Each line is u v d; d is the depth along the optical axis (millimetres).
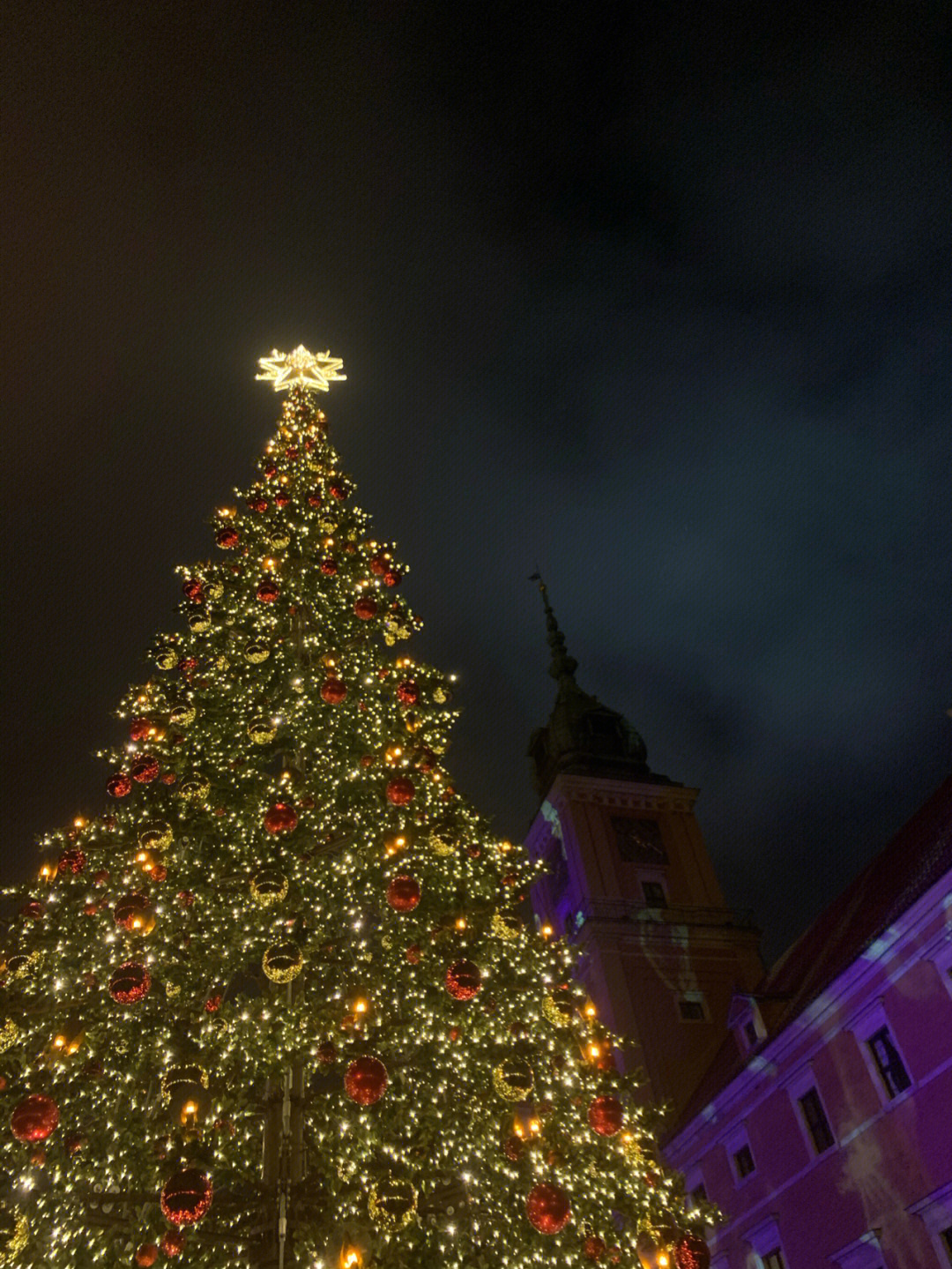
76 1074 8953
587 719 44125
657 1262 8805
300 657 13625
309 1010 9281
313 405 19656
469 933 10344
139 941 10008
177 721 11570
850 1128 20672
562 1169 9266
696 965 34531
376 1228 7703
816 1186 21500
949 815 24422
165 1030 9203
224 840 10805
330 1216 8008
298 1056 9391
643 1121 10297
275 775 12211
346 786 11805
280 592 14164
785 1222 22281
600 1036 10445
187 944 10430
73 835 11008
